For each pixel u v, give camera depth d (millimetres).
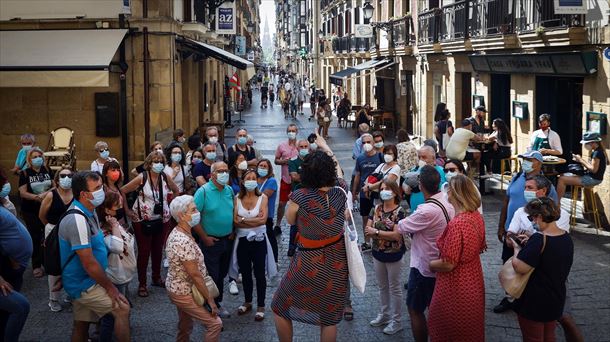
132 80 15398
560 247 5422
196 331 7395
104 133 15305
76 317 6004
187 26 17828
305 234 5105
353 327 7379
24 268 5988
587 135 10758
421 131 24656
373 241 7156
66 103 15289
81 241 5715
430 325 5660
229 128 33781
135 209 8430
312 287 5102
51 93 15266
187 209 5922
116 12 15148
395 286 7109
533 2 13602
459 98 20344
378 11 33031
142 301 8336
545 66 13594
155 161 8398
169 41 15523
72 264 5816
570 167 11297
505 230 7867
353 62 39562
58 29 15242
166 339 7137
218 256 7520
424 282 6234
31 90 15258
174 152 9688
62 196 7961
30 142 10734
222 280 7723
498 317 7594
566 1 11430
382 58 31000
